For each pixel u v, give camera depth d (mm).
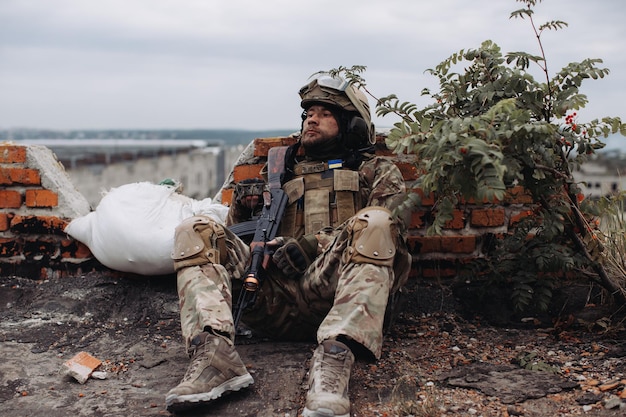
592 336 3078
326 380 2334
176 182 4121
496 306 3510
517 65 3172
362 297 2549
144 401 2578
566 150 3064
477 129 2500
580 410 2359
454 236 3762
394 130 2686
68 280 3861
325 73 3338
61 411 2504
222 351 2492
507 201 3672
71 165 26609
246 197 3275
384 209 2709
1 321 3473
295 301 3025
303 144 3314
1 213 4012
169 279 3812
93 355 3066
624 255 3273
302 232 3207
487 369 2756
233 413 2424
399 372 2768
